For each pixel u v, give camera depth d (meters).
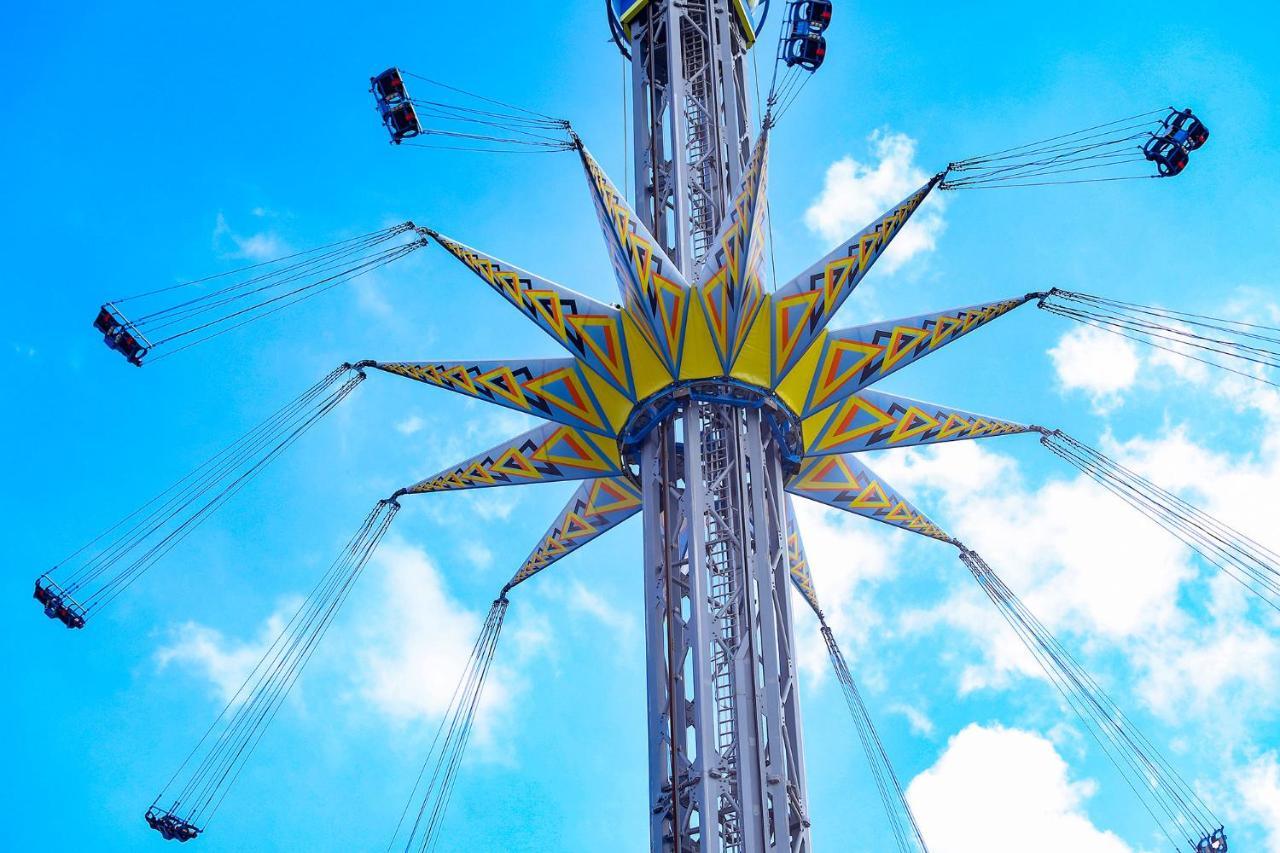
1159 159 41.34
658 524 40.28
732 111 46.44
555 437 43.44
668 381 40.47
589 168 39.97
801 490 44.53
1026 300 42.28
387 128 44.91
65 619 39.81
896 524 45.59
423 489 44.69
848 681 45.81
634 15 49.28
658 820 35.97
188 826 39.50
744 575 38.31
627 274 39.72
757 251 40.06
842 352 41.06
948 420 43.56
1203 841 38.66
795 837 36.28
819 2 39.84
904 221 39.72
